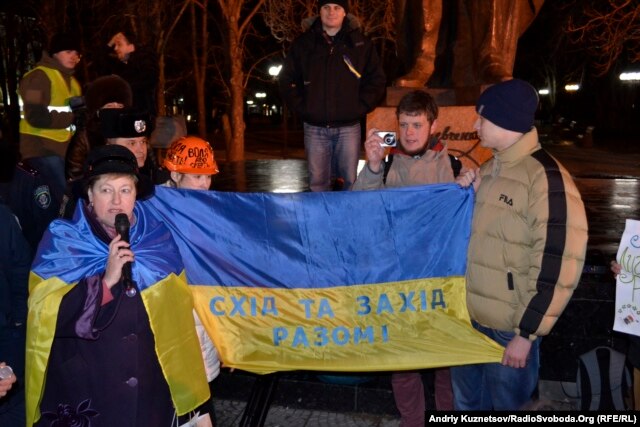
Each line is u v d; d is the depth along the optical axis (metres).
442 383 4.00
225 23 21.81
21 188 3.93
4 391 2.85
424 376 4.51
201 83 30.25
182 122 7.88
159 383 2.77
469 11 6.21
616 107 42.91
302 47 5.14
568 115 54.47
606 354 4.00
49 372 2.67
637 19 19.81
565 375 4.38
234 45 21.83
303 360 3.54
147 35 19.02
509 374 3.29
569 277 2.89
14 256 3.14
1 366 2.84
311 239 3.57
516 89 3.01
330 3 4.86
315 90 5.11
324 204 3.56
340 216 3.56
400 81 6.09
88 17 25.53
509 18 6.12
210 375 3.54
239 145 22.08
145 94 6.26
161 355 2.71
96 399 2.67
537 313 2.92
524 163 3.06
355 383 4.59
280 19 22.89
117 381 2.67
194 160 3.68
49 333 2.56
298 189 9.40
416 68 6.20
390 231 3.55
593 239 6.64
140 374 2.70
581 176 14.87
